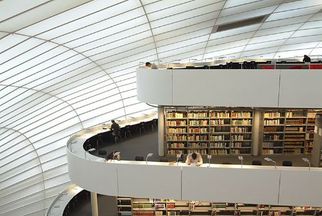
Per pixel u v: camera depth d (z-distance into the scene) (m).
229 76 17.12
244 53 41.00
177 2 21.83
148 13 22.45
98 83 32.84
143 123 28.17
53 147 37.06
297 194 16.44
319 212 19.59
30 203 38.47
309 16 30.42
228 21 27.70
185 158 19.86
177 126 22.38
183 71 17.62
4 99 26.41
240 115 21.97
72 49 24.27
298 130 21.62
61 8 18.30
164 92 18.09
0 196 36.00
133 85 36.56
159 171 17.31
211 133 22.28
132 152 22.86
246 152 22.27
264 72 16.75
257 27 31.41
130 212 21.39
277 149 21.84
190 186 17.14
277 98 16.84
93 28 22.06
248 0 23.66
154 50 30.11
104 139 25.22
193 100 17.77
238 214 20.20
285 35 36.19
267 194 16.66
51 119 34.22
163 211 20.86
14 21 17.83
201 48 34.06
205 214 20.47
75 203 25.33
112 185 18.02
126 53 28.48
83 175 18.83
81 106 35.38
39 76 25.97
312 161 20.20
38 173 37.47
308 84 16.50
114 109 38.38
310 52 45.69
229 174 16.77
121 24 22.78
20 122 31.59
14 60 22.11
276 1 24.80
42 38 21.09
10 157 34.25
